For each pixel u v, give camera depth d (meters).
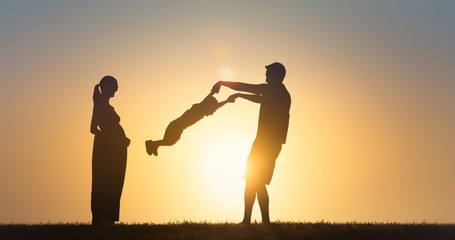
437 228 15.87
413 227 15.94
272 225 15.58
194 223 16.20
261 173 15.80
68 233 15.15
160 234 14.61
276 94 16.00
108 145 18.11
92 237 14.52
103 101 18.19
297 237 14.27
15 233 15.47
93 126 18.06
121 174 18.28
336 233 14.73
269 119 15.88
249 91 16.53
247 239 14.02
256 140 15.95
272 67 16.16
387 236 14.66
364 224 16.58
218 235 14.38
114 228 15.61
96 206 18.02
